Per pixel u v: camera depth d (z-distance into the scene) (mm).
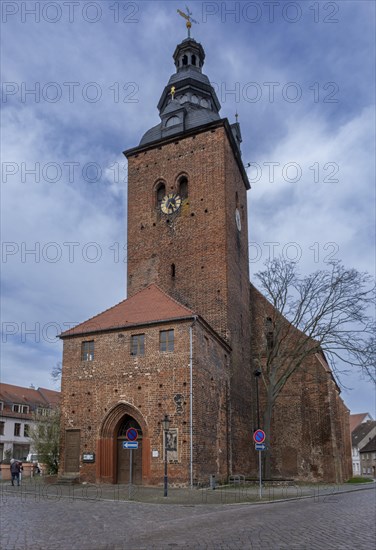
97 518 15742
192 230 39062
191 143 40969
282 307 37781
